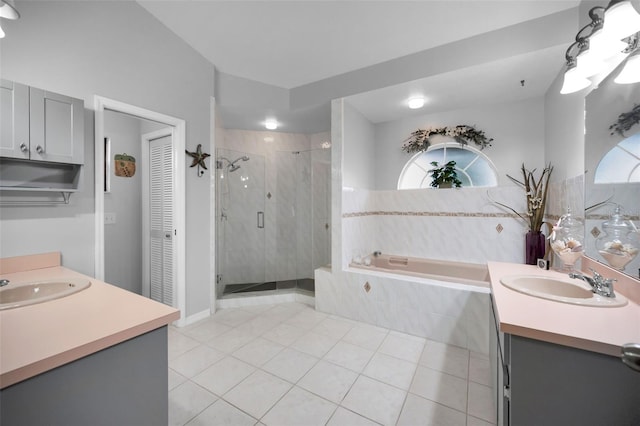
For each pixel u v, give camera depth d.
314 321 2.90
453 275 3.13
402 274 2.82
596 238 1.57
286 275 4.09
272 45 2.60
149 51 2.40
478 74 2.42
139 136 3.26
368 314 2.85
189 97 2.76
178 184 2.72
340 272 3.01
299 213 4.02
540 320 1.03
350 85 2.93
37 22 1.76
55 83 1.84
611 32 1.16
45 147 1.66
